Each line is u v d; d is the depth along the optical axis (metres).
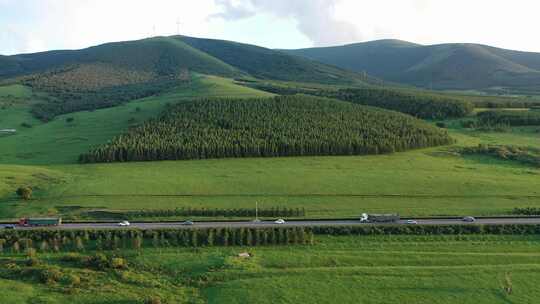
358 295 95.38
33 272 102.25
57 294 94.19
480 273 103.81
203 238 120.62
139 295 94.62
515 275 103.31
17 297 92.12
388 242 122.00
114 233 122.00
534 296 96.00
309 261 109.19
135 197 150.38
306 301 93.12
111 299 92.69
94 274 103.38
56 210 139.25
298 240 120.19
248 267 105.56
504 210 144.25
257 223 130.12
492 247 119.00
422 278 101.62
